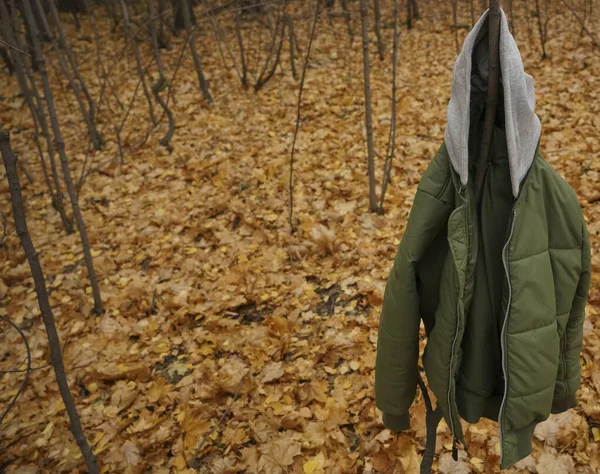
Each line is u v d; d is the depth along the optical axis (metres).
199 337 3.46
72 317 3.84
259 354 3.23
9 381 3.35
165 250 4.41
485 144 1.40
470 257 1.45
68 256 4.54
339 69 7.59
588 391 2.66
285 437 2.71
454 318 1.48
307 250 4.05
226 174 5.34
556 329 1.46
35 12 9.80
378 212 4.36
